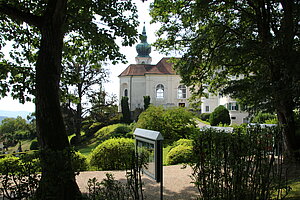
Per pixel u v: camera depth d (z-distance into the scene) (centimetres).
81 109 2453
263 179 311
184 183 622
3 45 676
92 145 2292
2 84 610
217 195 303
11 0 545
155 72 4116
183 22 958
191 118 1355
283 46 644
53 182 281
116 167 835
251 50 695
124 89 4334
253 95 708
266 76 757
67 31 605
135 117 3947
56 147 393
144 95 4206
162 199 488
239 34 858
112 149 834
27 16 418
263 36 805
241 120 2853
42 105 400
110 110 2641
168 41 1042
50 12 414
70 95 756
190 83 1071
